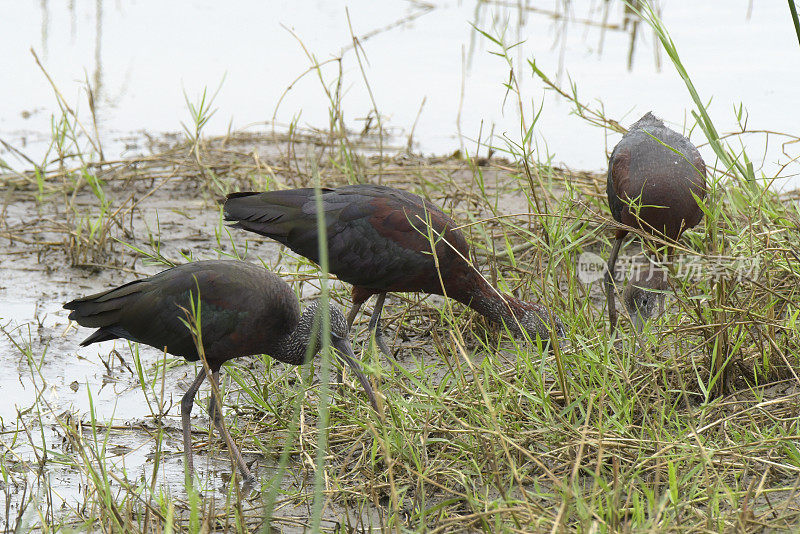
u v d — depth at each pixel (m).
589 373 9.37
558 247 11.39
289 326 9.55
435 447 9.00
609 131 18.19
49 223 15.02
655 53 21.27
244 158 17.39
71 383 10.80
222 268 9.34
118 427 9.93
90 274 13.55
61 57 22.19
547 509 7.86
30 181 16.00
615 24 23.62
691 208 11.47
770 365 9.68
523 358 9.44
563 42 22.34
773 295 10.05
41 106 19.73
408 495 8.56
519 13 23.50
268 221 11.11
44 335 11.82
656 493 7.62
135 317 9.30
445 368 10.87
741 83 19.16
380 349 11.27
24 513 8.32
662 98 18.53
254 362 11.36
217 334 9.23
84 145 17.95
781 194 14.52
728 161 10.24
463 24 24.03
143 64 21.91
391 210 10.90
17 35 23.59
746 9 24.22
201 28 24.33
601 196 13.82
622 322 10.95
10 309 12.44
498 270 12.31
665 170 11.52
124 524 7.89
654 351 9.97
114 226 14.98
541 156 17.11
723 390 9.69
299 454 9.49
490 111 19.11
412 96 19.94
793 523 7.41
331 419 9.78
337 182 15.75
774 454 8.39
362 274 11.02
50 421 10.00
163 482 8.97
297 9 25.67
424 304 11.91
